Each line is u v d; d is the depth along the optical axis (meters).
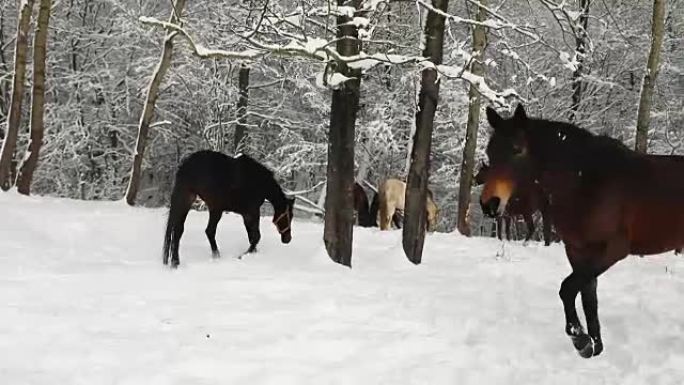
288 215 9.87
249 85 21.70
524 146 5.19
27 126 21.88
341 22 8.49
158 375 4.28
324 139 22.11
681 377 4.56
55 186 22.20
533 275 8.62
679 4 20.28
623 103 21.25
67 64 21.80
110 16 21.38
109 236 10.06
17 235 9.41
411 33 17.42
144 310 5.89
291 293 6.75
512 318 6.14
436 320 5.84
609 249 5.23
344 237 8.60
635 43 20.09
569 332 5.23
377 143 20.30
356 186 17.88
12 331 5.09
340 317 5.83
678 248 5.43
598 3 19.52
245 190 9.13
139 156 16.09
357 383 4.26
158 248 9.54
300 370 4.46
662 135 20.25
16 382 4.07
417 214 9.17
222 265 8.21
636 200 5.20
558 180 5.23
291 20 8.49
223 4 18.22
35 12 20.58
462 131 19.95
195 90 21.00
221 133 22.38
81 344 4.86
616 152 5.30
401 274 8.22
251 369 4.46
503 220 19.03
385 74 19.25
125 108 21.67
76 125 20.89
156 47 20.72
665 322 6.16
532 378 4.48
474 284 7.76
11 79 21.30
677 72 20.22
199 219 12.54
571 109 21.03
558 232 5.44
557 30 18.31
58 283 6.82
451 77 8.43
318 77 8.49
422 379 4.36
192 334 5.21
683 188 5.23
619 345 5.41
